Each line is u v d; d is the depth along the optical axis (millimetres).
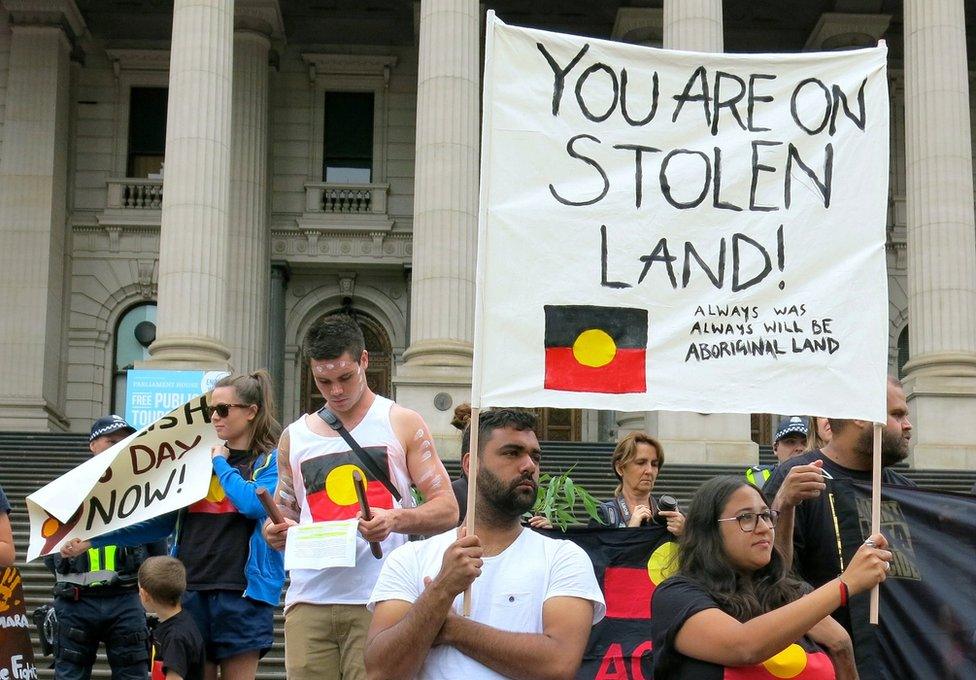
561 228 5941
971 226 27203
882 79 6258
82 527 8398
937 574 6961
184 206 26203
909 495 7031
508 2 37125
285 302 36594
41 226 34719
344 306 36844
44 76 35344
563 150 6008
